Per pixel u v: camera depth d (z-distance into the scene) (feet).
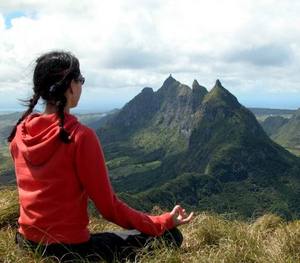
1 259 5.16
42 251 4.98
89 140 4.87
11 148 5.24
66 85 4.84
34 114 5.13
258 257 5.90
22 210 5.11
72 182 4.91
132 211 5.39
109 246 5.47
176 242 5.93
